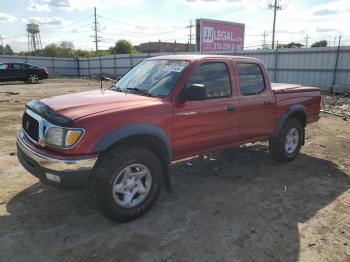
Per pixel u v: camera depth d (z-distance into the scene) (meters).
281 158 5.83
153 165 3.84
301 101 5.98
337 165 5.90
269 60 25.50
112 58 42.09
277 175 5.32
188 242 3.39
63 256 3.13
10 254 3.14
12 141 7.04
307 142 7.51
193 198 4.41
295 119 5.94
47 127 3.44
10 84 26.00
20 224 3.66
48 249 3.23
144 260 3.09
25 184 4.70
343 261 3.15
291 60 24.11
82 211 3.97
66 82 29.92
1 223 3.67
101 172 3.46
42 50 88.81
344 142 7.56
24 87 22.78
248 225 3.75
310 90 6.29
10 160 5.71
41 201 4.20
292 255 3.22
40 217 3.81
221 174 5.31
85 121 3.35
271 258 3.17
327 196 4.57
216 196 4.48
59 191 4.49
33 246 3.27
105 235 3.48
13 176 4.98
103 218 3.82
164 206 4.16
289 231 3.64
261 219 3.89
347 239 3.52
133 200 3.76
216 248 3.30
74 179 3.35
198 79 4.34
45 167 3.39
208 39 36.47
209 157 6.14
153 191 3.90
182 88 4.13
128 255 3.16
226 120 4.66
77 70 48.25
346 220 3.92
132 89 4.44
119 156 3.53
